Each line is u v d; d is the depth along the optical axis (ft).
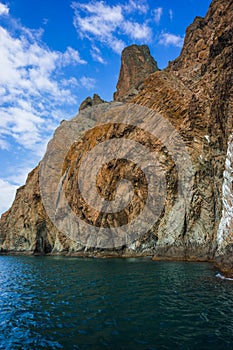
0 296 52.60
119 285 57.47
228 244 68.95
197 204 105.29
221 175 98.07
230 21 114.42
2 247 237.25
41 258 157.79
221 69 104.78
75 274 77.87
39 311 41.09
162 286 53.72
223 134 99.04
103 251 140.36
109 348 27.25
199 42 172.45
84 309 40.83
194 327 31.86
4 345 29.17
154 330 31.45
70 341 29.50
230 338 28.71
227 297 43.47
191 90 132.87
